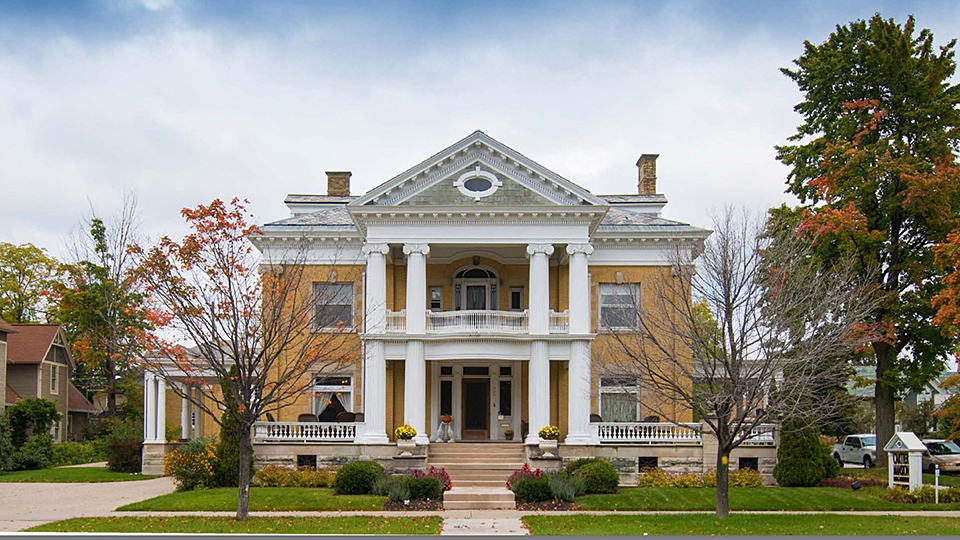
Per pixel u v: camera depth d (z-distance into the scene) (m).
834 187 36.69
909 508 28.03
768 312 26.55
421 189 37.50
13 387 55.72
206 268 27.02
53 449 49.16
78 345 45.97
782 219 34.53
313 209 46.22
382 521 25.02
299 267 35.59
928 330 36.34
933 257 35.31
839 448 47.75
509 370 41.16
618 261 39.88
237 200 28.09
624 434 36.66
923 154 36.97
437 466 34.56
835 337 26.36
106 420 57.50
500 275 41.28
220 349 25.86
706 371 26.47
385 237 37.59
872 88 38.50
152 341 27.31
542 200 37.38
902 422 69.56
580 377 36.72
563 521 25.09
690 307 29.09
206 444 38.75
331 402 38.31
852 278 31.95
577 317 37.09
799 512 27.38
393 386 39.47
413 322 37.19
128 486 36.47
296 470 35.38
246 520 24.70
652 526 23.94
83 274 53.62
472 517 26.36
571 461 35.91
